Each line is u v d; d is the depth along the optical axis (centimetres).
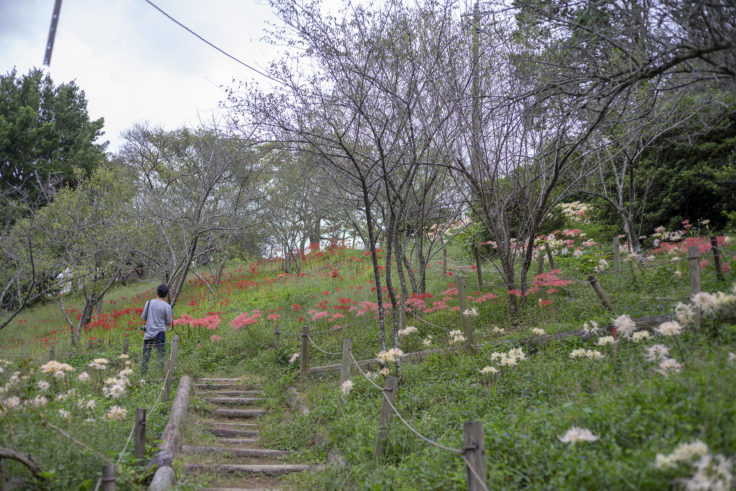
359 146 853
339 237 2123
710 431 329
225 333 1214
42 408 501
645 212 1130
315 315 1030
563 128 804
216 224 1436
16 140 2197
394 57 784
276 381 880
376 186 967
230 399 810
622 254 1041
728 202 983
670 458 288
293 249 1952
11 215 1152
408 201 1014
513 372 616
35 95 2478
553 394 526
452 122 870
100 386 770
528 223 988
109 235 1420
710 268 672
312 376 872
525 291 916
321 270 1769
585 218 1503
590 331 648
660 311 644
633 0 523
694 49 477
